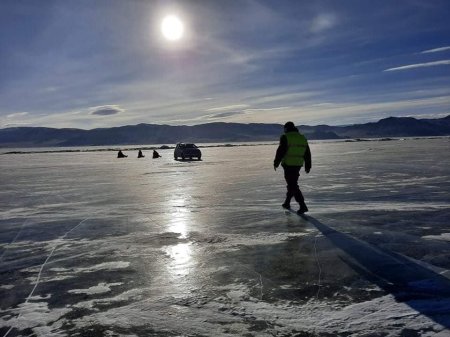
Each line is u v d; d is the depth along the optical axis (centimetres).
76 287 462
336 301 401
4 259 579
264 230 701
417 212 821
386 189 1162
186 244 629
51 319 383
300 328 350
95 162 3500
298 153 839
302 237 646
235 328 354
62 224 817
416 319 357
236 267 512
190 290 443
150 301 417
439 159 2423
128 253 589
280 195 1112
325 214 827
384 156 2934
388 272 476
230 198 1084
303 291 429
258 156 3728
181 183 1505
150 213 905
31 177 2038
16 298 435
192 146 3447
